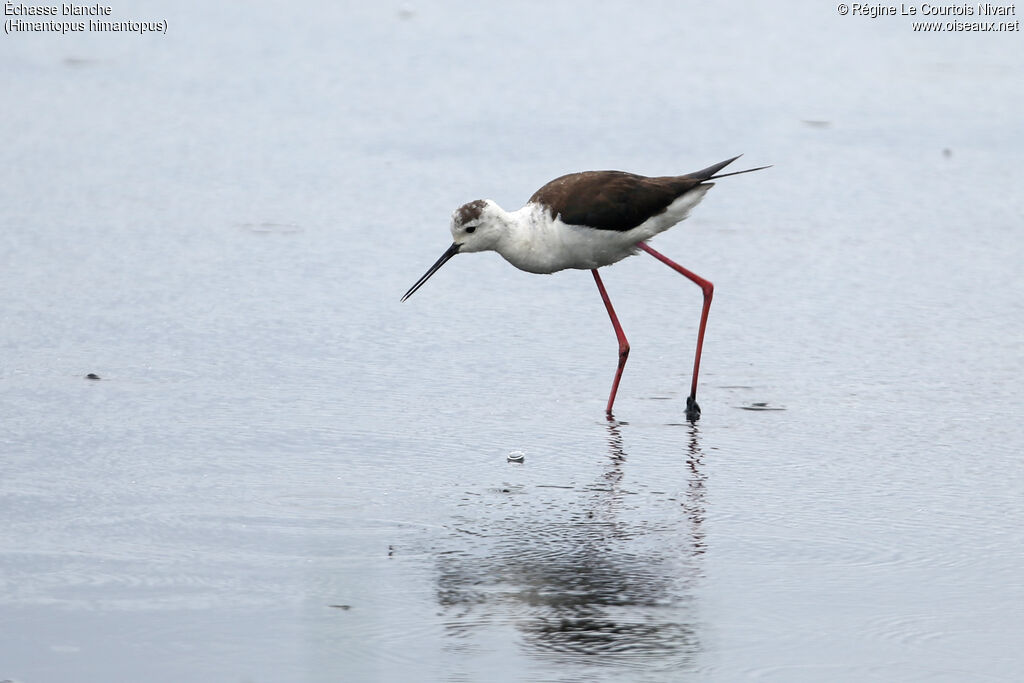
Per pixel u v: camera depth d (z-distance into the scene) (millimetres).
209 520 9109
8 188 17109
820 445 10727
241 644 7430
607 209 11773
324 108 20688
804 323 13672
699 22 25609
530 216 11984
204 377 11984
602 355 12977
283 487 9727
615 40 24422
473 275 15102
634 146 18859
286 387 11828
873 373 12383
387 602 7965
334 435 10789
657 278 15133
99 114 20234
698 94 21469
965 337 13227
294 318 13531
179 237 15695
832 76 22656
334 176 17828
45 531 8867
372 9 26375
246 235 15820
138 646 7387
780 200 17406
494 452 10539
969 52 24172
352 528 9047
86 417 10977
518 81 21984
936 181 18000
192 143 19109
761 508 9469
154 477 9828
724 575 8375
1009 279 14789
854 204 17219
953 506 9531
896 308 14016
